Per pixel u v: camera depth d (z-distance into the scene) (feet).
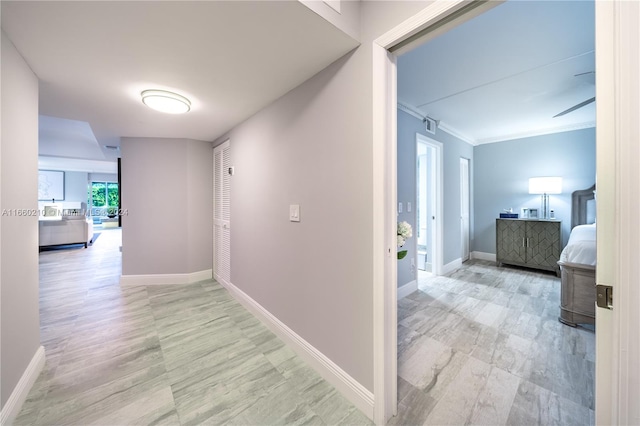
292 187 6.48
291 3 3.75
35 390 4.98
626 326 2.15
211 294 10.37
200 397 4.89
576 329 7.34
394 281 4.51
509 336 7.00
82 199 32.78
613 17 2.21
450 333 7.19
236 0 3.67
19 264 4.69
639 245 2.09
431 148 12.98
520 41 6.39
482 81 8.37
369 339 4.52
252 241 8.54
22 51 4.82
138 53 5.02
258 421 4.38
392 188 4.44
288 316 6.72
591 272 7.23
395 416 4.46
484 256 15.96
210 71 5.68
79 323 7.84
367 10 4.53
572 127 12.93
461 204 15.46
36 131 5.56
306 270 6.03
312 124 5.80
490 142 15.56
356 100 4.71
